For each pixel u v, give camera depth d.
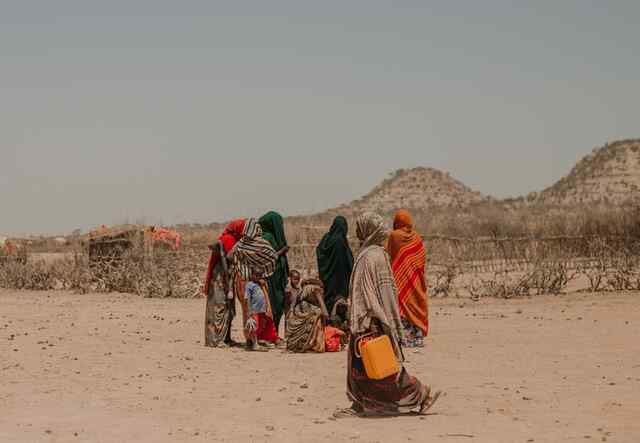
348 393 9.23
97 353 13.88
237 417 9.27
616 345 13.93
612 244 26.36
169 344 14.98
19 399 10.30
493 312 19.25
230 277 14.70
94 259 25.92
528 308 19.92
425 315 14.23
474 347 14.01
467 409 9.44
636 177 112.19
